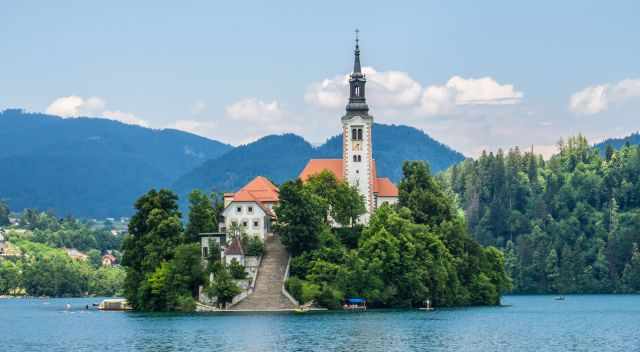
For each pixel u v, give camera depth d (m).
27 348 187.38
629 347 181.88
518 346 182.00
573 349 178.00
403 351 171.88
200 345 182.50
